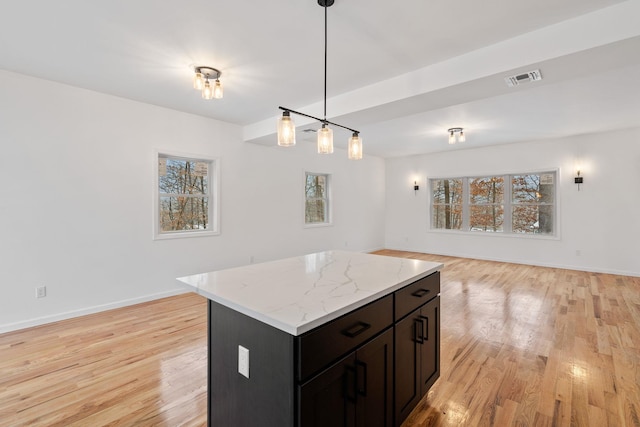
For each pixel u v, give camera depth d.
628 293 4.15
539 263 5.95
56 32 2.21
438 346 2.04
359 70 2.83
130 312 3.46
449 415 1.82
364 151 7.00
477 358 2.46
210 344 1.50
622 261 5.16
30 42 2.36
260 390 1.22
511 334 2.90
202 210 4.45
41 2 1.87
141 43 2.38
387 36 2.27
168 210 4.11
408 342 1.70
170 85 3.21
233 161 4.68
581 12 2.00
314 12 2.00
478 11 1.99
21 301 2.99
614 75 2.90
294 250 5.62
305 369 1.09
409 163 7.67
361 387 1.35
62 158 3.20
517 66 2.28
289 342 1.10
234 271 1.87
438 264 2.07
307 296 1.38
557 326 3.07
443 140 5.82
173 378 2.18
